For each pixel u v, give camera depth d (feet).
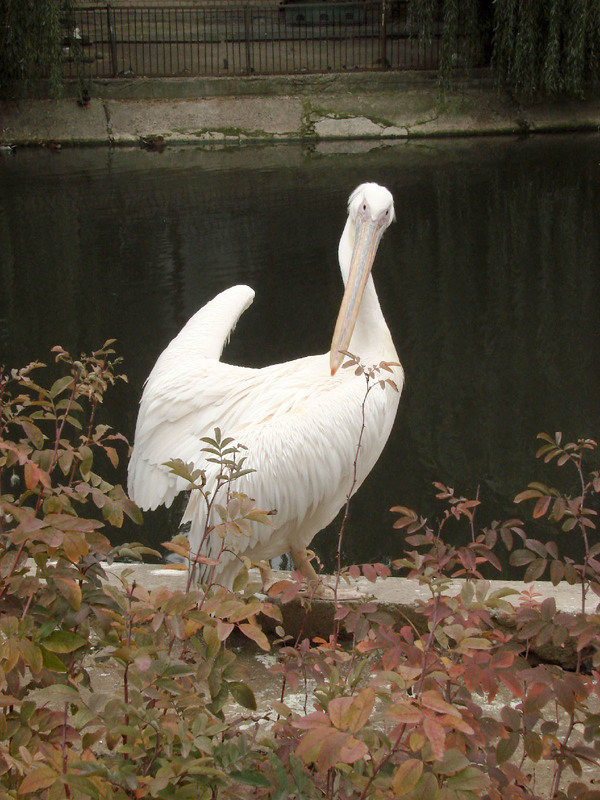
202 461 11.66
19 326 30.99
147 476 12.23
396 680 5.56
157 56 71.36
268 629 12.16
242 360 28.12
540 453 8.41
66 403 7.83
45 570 6.21
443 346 29.60
